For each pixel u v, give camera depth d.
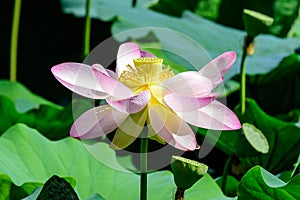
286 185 1.24
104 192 1.44
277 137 1.77
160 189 1.44
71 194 1.21
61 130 1.92
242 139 1.46
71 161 1.49
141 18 2.36
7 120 1.90
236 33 2.47
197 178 1.19
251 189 1.30
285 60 2.12
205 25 2.45
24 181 1.39
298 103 2.40
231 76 2.10
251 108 1.82
